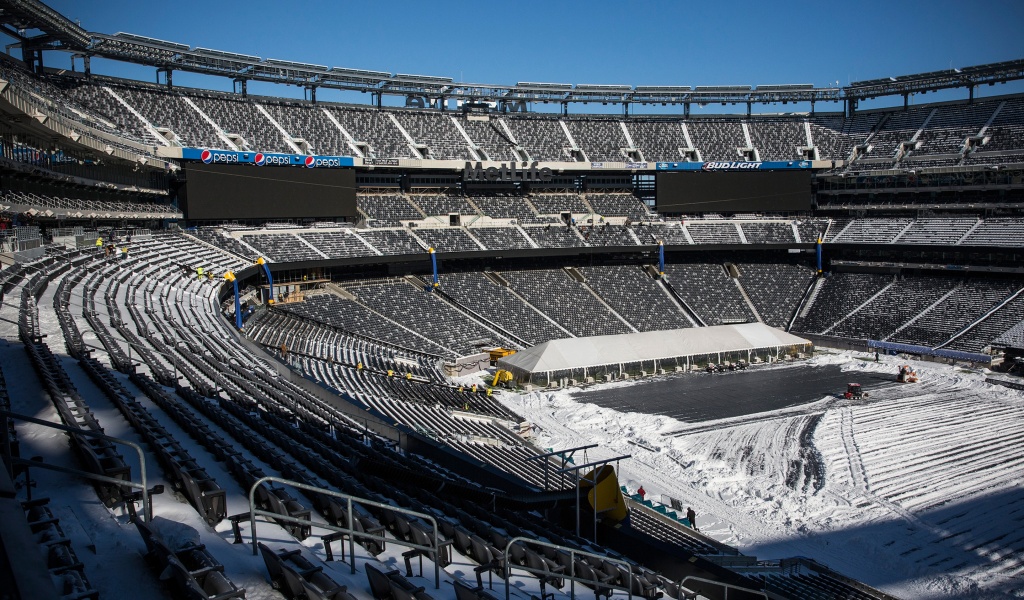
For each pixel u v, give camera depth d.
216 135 66.00
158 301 41.03
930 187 78.56
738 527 31.47
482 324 70.06
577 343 62.38
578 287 78.31
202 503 10.70
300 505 11.94
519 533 18.05
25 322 26.20
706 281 81.94
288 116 73.50
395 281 73.56
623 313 75.31
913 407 49.97
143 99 64.75
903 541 29.38
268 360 39.19
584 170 81.56
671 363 63.84
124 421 15.92
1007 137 76.12
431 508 16.83
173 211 61.22
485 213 79.50
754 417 48.91
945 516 31.66
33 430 14.02
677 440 44.06
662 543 24.95
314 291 69.44
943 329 68.00
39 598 5.94
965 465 38.00
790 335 69.56
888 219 81.31
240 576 9.20
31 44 57.09
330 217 70.56
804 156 87.06
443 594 11.23
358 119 78.06
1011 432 43.34
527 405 53.25
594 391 57.50
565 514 25.45
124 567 8.52
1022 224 70.88
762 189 84.75
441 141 79.81
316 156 67.69
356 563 11.30
